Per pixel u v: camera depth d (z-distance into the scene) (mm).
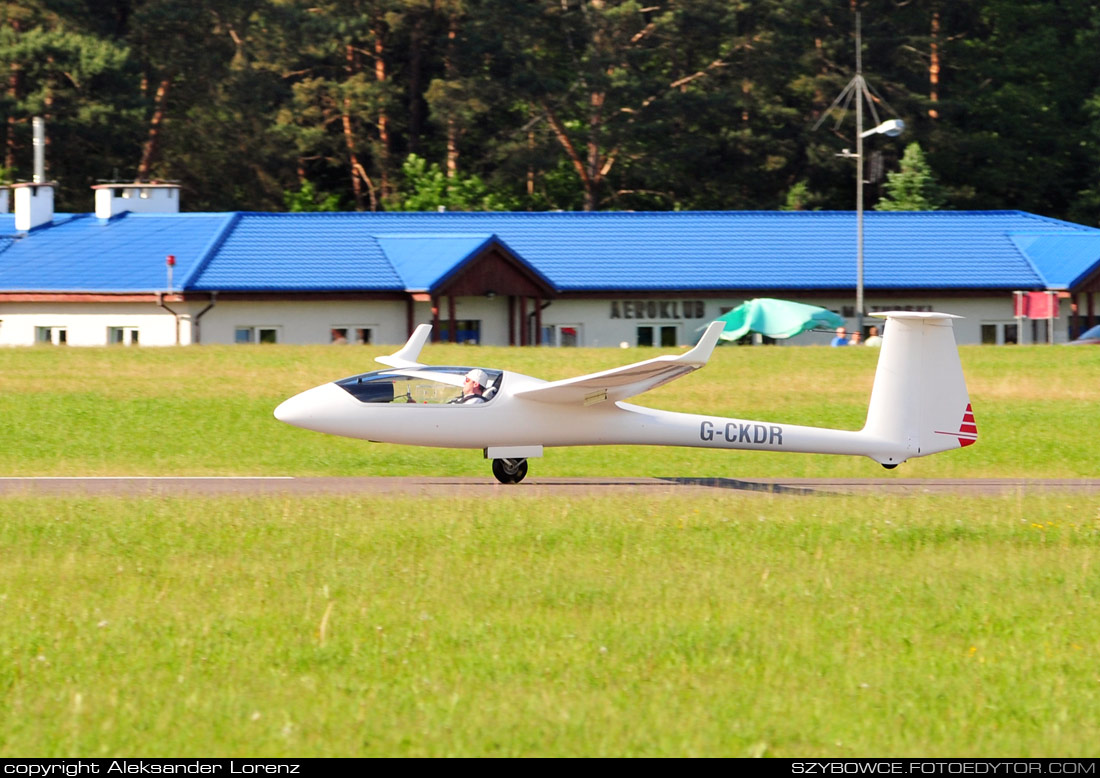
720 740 30062
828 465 83875
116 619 38812
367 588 42656
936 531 54469
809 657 36375
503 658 35656
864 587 44406
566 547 49344
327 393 67500
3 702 31969
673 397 108250
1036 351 137875
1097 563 49094
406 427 67312
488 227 189375
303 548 48406
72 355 120688
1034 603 42906
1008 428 98250
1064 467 85562
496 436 68188
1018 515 59312
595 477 76875
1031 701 33406
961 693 33844
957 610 41812
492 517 54812
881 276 181000
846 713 32031
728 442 70438
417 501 59375
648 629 38531
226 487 67500
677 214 198125
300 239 175750
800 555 49094
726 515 56938
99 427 91375
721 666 35344
